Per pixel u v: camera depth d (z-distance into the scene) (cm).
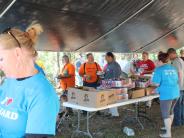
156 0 565
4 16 463
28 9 463
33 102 115
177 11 657
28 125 113
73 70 712
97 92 423
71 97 448
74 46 757
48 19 525
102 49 858
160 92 478
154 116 688
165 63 475
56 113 118
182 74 556
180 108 584
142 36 819
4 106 120
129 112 728
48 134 113
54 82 891
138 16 626
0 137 119
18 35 117
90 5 504
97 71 703
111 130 575
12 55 116
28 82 118
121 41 816
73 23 580
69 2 473
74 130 561
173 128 572
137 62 838
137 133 551
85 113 689
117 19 613
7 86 124
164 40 930
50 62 1034
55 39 662
